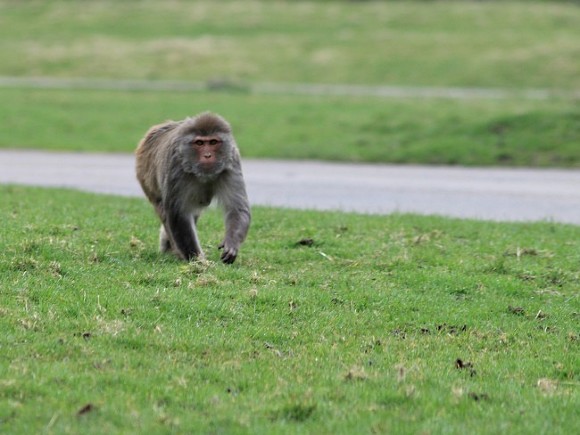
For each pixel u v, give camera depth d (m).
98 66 112.06
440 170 55.81
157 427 15.09
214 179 25.02
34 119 75.62
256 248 28.30
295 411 15.99
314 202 43.88
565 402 16.94
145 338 19.14
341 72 106.94
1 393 16.08
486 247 29.73
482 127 63.53
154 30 131.75
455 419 15.98
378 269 26.23
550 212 41.44
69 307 20.69
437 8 142.38
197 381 17.20
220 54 116.69
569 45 111.50
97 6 146.88
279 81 103.81
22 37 129.25
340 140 65.62
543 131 61.34
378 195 46.34
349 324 21.14
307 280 24.39
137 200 40.78
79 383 16.67
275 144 65.19
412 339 20.47
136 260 25.36
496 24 129.88
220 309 21.25
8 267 23.33
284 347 19.53
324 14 139.25
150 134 27.83
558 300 23.95
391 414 16.05
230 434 15.01
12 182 49.38
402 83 101.25
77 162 59.94
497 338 20.80
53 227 28.94
